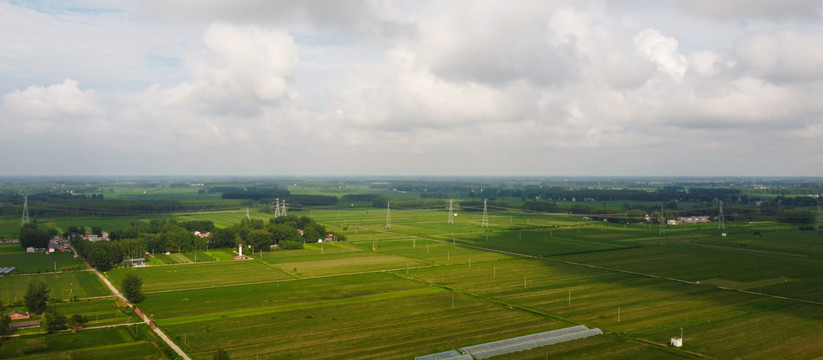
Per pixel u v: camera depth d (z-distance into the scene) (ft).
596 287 518.37
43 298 416.46
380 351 337.93
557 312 427.74
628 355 334.85
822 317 419.95
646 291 502.79
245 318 408.46
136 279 458.91
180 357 327.26
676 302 462.19
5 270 583.99
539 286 521.65
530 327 388.16
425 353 334.65
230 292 494.18
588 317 414.82
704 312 431.84
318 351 337.52
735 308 444.14
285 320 403.13
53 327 374.63
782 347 350.84
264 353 333.42
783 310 439.22
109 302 455.22
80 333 372.38
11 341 355.36
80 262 648.38
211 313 422.82
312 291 498.69
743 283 542.16
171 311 426.92
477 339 361.51
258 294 485.97
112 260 622.54
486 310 432.66
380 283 534.78
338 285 524.93
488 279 555.28
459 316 415.03
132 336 366.02
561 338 360.89
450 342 355.15
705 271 606.96
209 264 647.56
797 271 608.60
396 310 431.43
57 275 570.87
